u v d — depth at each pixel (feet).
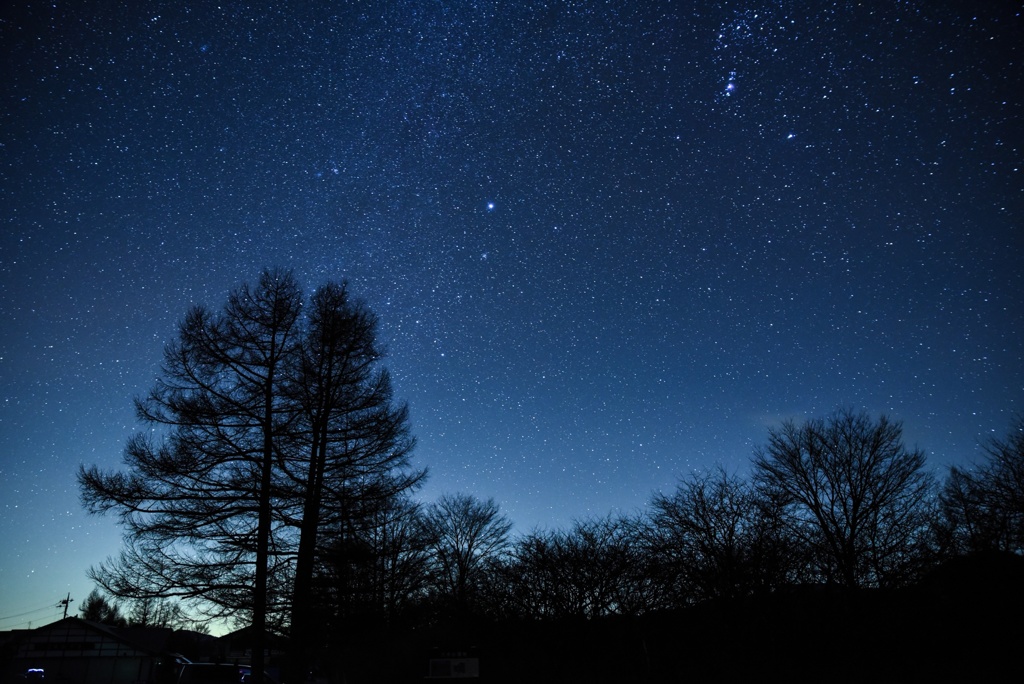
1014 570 60.23
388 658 82.28
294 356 67.97
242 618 60.64
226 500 60.95
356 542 65.98
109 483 59.16
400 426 70.79
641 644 72.28
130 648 143.23
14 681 122.21
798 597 66.64
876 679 61.05
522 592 81.05
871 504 73.31
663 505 77.20
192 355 64.90
